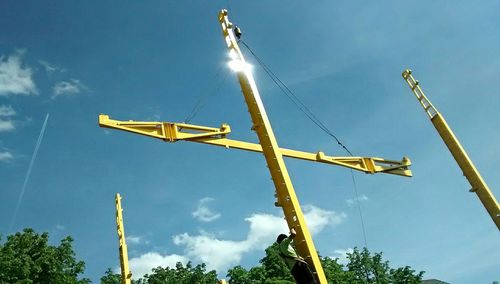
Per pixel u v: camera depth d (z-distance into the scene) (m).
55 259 39.78
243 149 14.05
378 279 56.34
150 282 53.53
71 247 42.34
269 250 52.44
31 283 36.47
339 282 51.00
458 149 18.19
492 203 16.55
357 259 58.62
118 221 19.48
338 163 15.70
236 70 13.07
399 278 56.41
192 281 52.34
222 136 13.95
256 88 12.68
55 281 39.22
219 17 14.62
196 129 13.62
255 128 11.99
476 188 17.17
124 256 18.42
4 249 37.31
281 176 10.88
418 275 56.59
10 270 35.69
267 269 50.97
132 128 12.67
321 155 15.18
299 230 10.09
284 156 14.07
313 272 9.48
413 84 20.86
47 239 40.72
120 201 20.14
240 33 14.15
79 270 42.22
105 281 55.16
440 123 19.14
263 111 12.16
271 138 11.59
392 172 17.30
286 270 49.59
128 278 17.86
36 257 39.50
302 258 9.58
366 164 16.75
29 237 40.12
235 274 51.16
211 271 53.84
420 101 20.33
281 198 10.76
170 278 52.91
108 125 12.30
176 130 13.34
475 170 17.48
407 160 17.69
